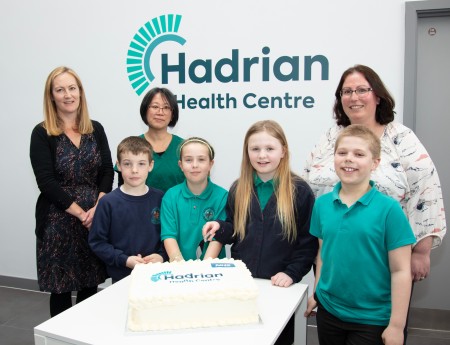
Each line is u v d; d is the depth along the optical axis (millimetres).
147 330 1214
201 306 1234
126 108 3104
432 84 2678
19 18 3225
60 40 3166
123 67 3070
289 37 2717
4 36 3270
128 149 1969
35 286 3396
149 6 2965
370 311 1406
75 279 2152
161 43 2973
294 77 2738
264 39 2766
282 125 2803
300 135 2779
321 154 1892
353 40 2604
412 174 1644
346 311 1432
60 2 3131
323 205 1509
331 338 1506
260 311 1357
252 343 1153
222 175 2965
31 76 3256
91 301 1435
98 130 2260
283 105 2783
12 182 3393
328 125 2719
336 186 1518
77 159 2123
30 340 2545
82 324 1267
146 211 1989
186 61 2938
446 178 2729
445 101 2670
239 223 1728
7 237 3441
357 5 2570
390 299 1417
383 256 1384
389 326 1359
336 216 1439
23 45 3242
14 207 3410
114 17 3043
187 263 1462
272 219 1674
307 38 2684
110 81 3109
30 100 3279
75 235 2141
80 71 3156
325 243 1468
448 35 2607
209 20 2855
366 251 1378
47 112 2113
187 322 1233
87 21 3098
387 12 2527
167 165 2359
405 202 1682
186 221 1913
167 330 1214
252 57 2803
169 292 1228
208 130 2959
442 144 2711
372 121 1734
